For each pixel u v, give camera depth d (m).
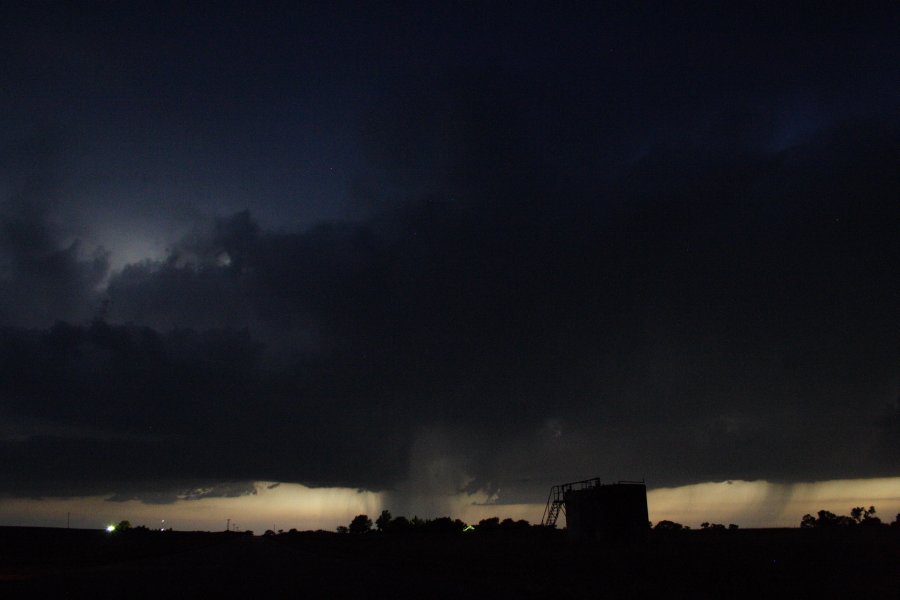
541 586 29.14
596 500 73.38
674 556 49.09
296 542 129.25
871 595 26.22
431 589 28.55
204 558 61.84
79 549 89.06
